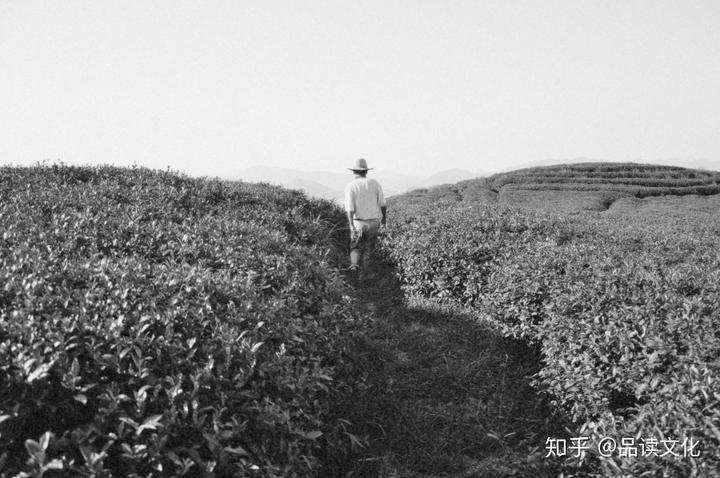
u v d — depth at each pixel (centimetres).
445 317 896
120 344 372
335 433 475
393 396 608
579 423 541
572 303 615
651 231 1416
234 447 369
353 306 723
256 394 396
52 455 303
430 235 1080
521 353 746
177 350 393
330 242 1313
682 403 396
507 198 4238
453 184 5616
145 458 314
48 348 342
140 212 902
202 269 587
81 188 1052
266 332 484
